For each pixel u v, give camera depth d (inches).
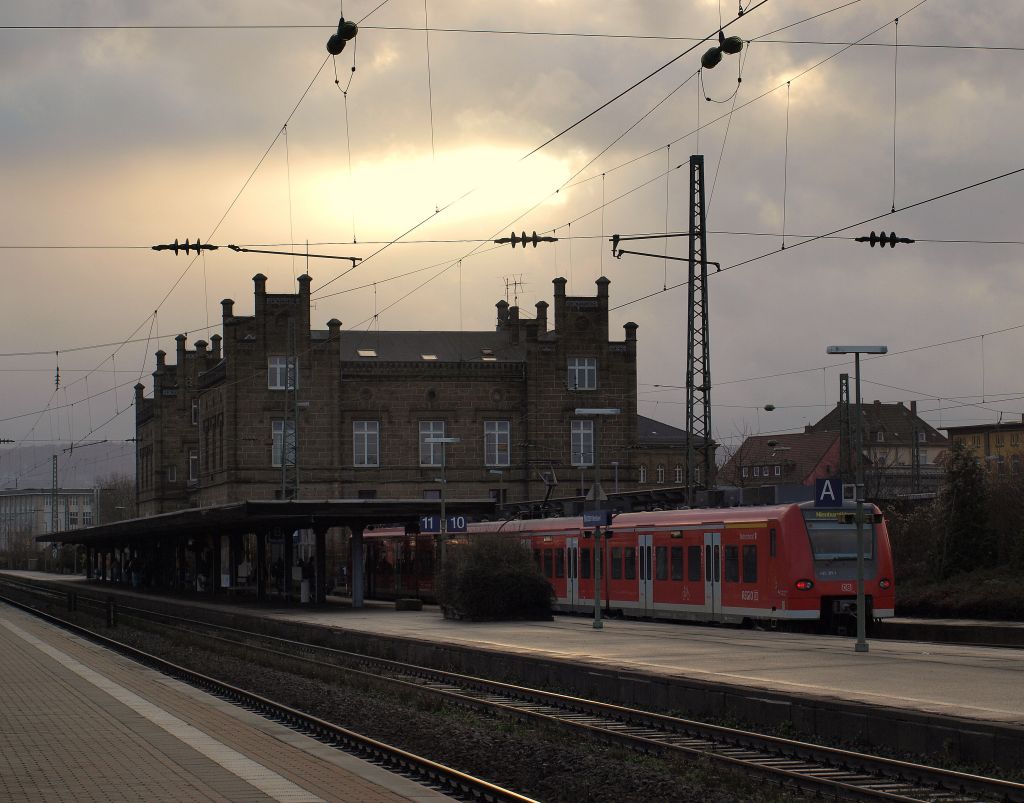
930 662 930.1
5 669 1101.1
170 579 3201.3
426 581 2228.1
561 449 3021.7
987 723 571.8
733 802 506.9
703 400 1641.2
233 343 2955.2
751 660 953.5
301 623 1567.4
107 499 6707.7
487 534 1635.1
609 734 698.2
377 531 2536.9
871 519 1298.0
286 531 2352.4
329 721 798.5
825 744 651.5
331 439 2967.5
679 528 1492.4
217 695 939.3
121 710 786.2
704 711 771.4
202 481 3302.2
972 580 1644.9
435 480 3002.0
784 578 1301.7
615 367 3061.0
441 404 3019.2
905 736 616.1
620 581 1624.0
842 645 1124.5
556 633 1311.5
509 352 3225.9
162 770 554.6
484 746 670.5
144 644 1464.1
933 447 4781.0
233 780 530.0
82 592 3085.6
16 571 5979.3
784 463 4372.5
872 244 1195.3
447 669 1149.1
